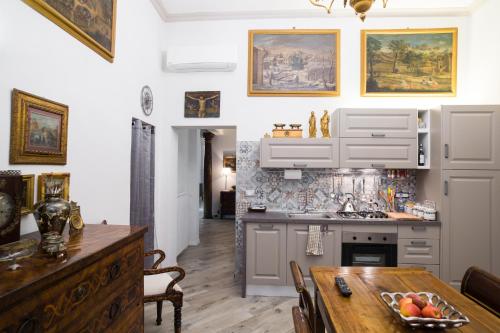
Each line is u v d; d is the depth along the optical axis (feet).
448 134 9.16
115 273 3.93
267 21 11.25
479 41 10.23
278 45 11.15
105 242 3.83
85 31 6.14
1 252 3.14
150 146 9.99
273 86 11.14
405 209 10.46
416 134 9.65
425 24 10.87
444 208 9.10
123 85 7.99
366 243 9.15
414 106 10.87
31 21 4.72
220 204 24.90
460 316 3.44
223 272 11.61
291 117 11.16
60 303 2.87
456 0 10.06
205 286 10.21
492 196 9.01
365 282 4.87
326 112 10.28
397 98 10.89
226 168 25.52
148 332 7.29
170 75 11.41
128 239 4.24
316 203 11.01
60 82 5.42
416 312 3.39
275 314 8.27
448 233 9.05
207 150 24.80
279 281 9.33
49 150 5.09
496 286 4.35
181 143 13.84
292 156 9.96
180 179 13.89
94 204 6.60
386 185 10.92
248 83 11.16
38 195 4.88
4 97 4.25
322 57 11.05
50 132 5.12
